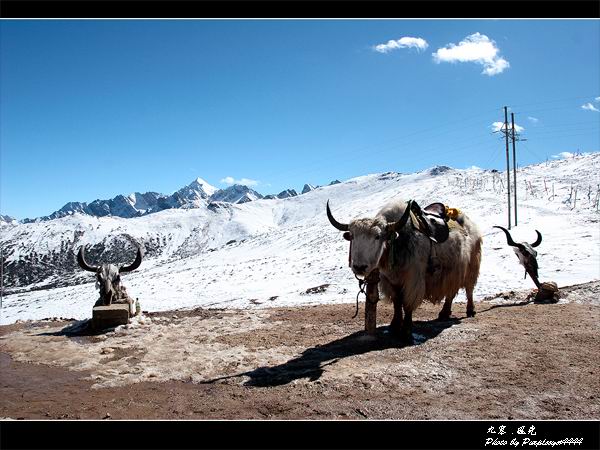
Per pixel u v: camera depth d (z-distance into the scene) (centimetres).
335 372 669
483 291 1684
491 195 7431
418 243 828
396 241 798
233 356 786
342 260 3666
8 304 5606
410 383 621
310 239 7831
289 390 609
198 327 1062
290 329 1005
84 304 4112
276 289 2781
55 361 799
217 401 582
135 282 5388
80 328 1095
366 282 825
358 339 851
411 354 750
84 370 740
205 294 3011
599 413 530
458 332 878
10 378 705
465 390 597
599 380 620
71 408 571
